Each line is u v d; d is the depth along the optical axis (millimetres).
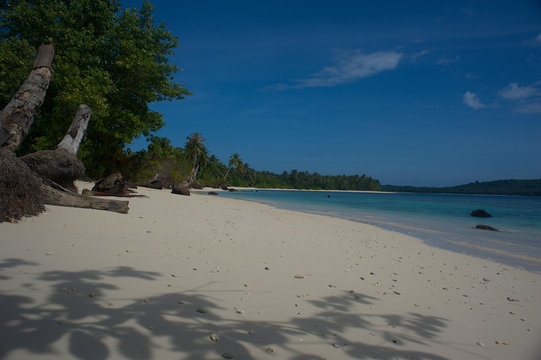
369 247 7973
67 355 1940
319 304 3471
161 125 21797
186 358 2090
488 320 3561
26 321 2275
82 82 15781
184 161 60344
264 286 3855
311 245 7289
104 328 2334
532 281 5668
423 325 3211
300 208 23547
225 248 5793
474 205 38125
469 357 2604
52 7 17594
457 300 4227
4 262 3455
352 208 26422
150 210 10141
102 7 18859
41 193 6406
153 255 4617
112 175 14406
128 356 2025
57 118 16828
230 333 2531
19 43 15367
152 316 2637
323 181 195125
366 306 3572
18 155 17562
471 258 7613
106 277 3412
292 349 2391
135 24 20422
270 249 6227
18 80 14297
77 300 2742
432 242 9938
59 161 8383
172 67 21234
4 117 7453
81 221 6199
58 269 3467
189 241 5980
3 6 17984
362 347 2564
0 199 5215
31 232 4910
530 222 17781
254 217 12750
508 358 2635
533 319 3684
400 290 4398
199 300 3135
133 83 20219
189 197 23938
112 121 19531
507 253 8539
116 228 6148
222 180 95812
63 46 17531
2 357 1821
